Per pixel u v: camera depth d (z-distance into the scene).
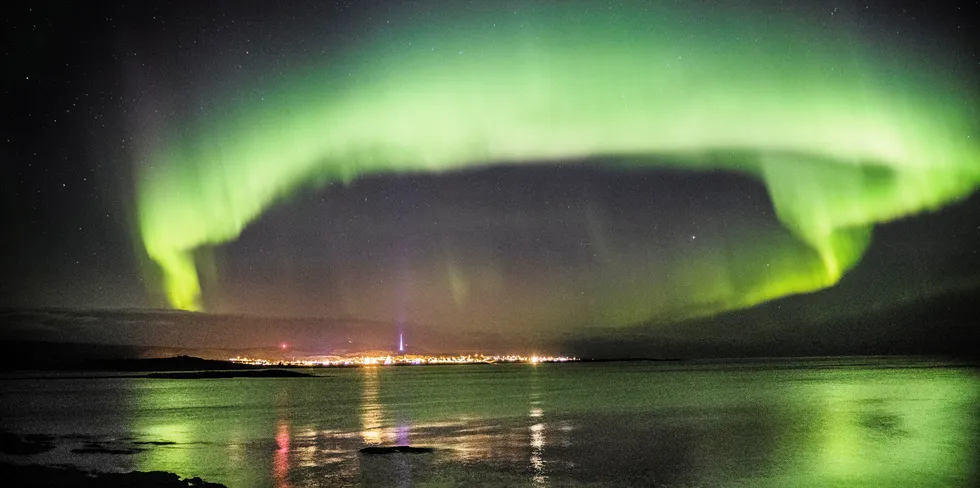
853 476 21.44
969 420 37.00
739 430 34.00
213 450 28.02
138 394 79.81
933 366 154.62
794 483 20.41
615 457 25.42
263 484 20.23
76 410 53.00
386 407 53.75
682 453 26.41
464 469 22.80
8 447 28.39
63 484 17.55
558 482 20.77
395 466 23.41
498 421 40.12
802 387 72.56
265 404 59.84
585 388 82.62
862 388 68.38
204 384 112.94
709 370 160.75
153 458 25.73
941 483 20.19
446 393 76.19
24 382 120.06
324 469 22.81
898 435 31.02
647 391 72.50
